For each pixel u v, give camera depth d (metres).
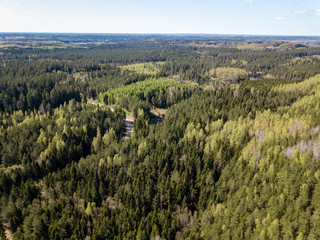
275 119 121.38
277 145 95.06
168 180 83.19
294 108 135.25
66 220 67.38
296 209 62.44
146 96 193.38
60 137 112.56
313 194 64.81
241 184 78.38
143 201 77.00
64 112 148.50
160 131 118.62
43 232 66.00
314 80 192.62
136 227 68.00
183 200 75.25
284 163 82.19
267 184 74.62
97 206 77.00
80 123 131.75
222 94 182.88
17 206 72.38
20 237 63.50
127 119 162.62
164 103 194.50
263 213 62.91
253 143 96.81
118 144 106.38
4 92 175.50
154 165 91.00
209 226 65.25
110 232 65.81
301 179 71.44
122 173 86.69
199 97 180.62
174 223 67.94
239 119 124.56
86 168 88.06
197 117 134.25
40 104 174.00
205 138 110.25
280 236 56.91
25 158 98.00
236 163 87.81
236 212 65.81
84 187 80.31
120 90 198.75
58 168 92.75
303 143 91.12
